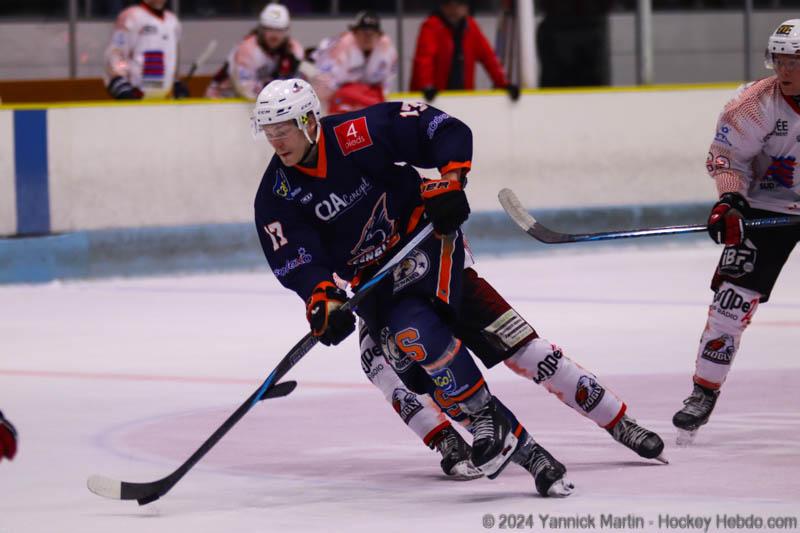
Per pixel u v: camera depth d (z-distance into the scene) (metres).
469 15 37.75
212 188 33.31
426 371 12.91
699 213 37.59
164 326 25.58
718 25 39.69
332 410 17.77
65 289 31.09
